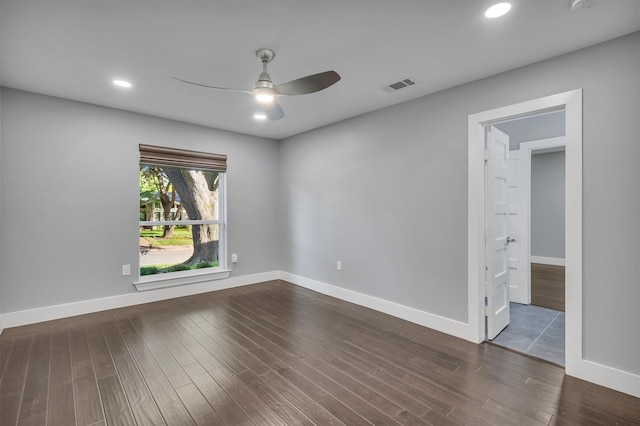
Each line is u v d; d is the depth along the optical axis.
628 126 2.03
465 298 2.87
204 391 2.07
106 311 3.60
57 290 3.32
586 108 2.18
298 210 4.84
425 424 1.75
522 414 1.83
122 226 3.72
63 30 2.03
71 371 2.31
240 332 3.04
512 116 2.57
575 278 2.22
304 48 2.26
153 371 2.31
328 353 2.60
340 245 4.14
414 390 2.08
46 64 2.51
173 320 3.35
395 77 2.73
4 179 3.02
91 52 2.32
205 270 4.51
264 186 5.05
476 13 1.84
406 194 3.34
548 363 2.43
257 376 2.25
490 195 2.88
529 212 3.99
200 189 4.53
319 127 4.41
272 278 5.17
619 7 1.75
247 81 2.84
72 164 3.39
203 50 2.29
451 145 2.95
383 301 3.60
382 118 3.57
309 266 4.66
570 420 1.78
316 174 4.49
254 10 1.83
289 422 1.77
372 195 3.71
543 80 2.39
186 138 4.20
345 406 1.91
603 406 1.90
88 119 3.47
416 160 3.24
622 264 2.05
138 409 1.89
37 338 2.86
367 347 2.71
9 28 2.00
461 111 2.87
